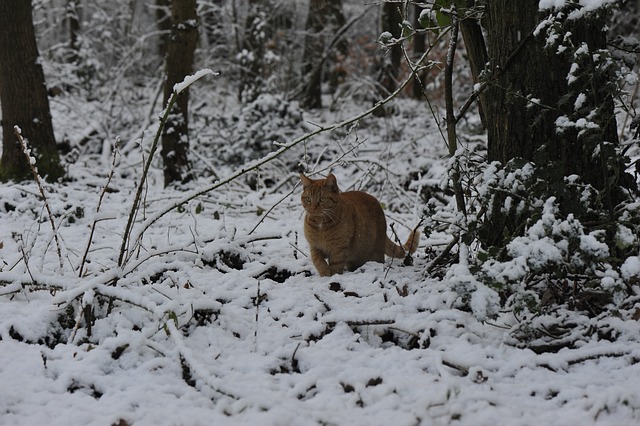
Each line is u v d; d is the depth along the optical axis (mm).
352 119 5199
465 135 14844
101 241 7066
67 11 25609
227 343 4441
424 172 12734
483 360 3994
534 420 3389
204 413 3496
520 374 3910
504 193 5082
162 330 4516
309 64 23969
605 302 4625
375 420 3391
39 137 10820
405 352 4168
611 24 16172
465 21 5402
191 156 14289
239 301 5125
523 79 4996
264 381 3861
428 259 6191
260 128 15062
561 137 4910
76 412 3521
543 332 4324
